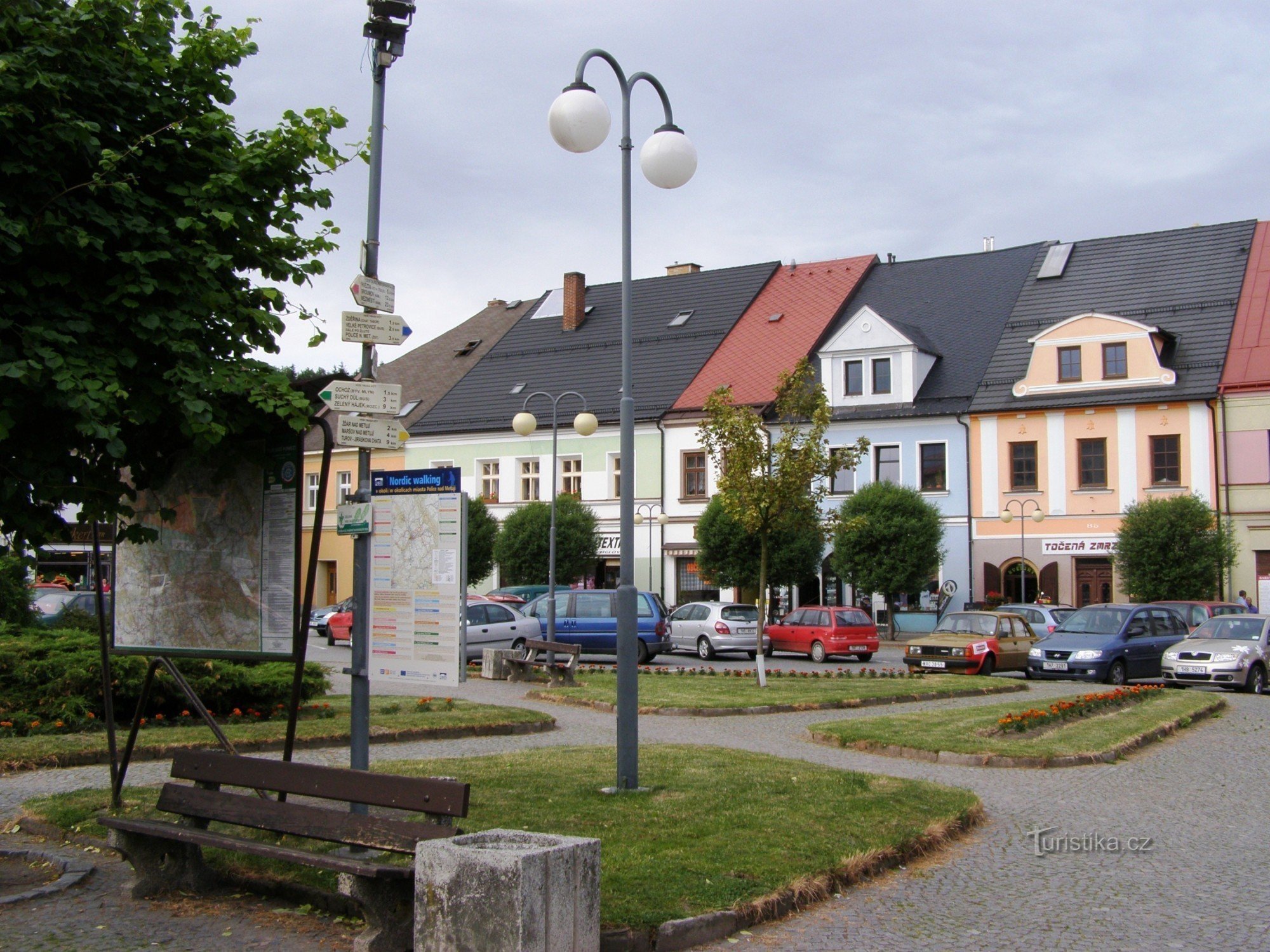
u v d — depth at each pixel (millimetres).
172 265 7254
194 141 7777
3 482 7074
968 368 44156
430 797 5996
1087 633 25750
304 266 8273
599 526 49875
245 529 8344
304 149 7961
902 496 39719
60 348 6738
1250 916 7160
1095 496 40500
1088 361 41188
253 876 7199
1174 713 17281
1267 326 40062
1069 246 47219
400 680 7551
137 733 9055
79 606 26156
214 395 7344
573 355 54562
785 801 9359
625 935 6102
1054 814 10250
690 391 48594
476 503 47688
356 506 7719
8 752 11438
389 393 7730
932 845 8656
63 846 8273
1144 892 7703
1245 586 38094
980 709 17375
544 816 8617
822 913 7062
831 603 44188
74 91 7219
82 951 6098
